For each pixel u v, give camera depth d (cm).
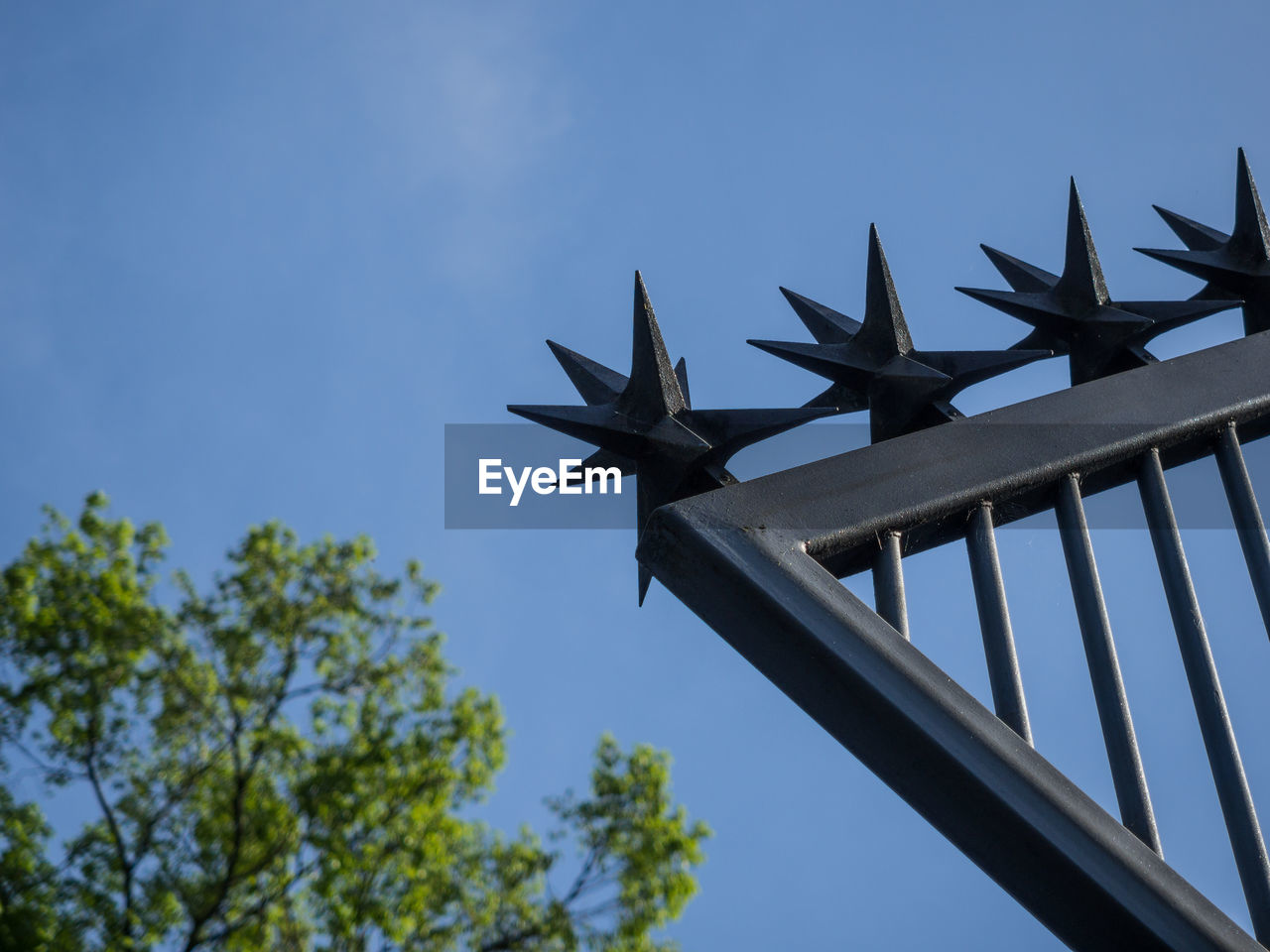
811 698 126
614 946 557
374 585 591
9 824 506
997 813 113
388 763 558
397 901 536
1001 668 132
